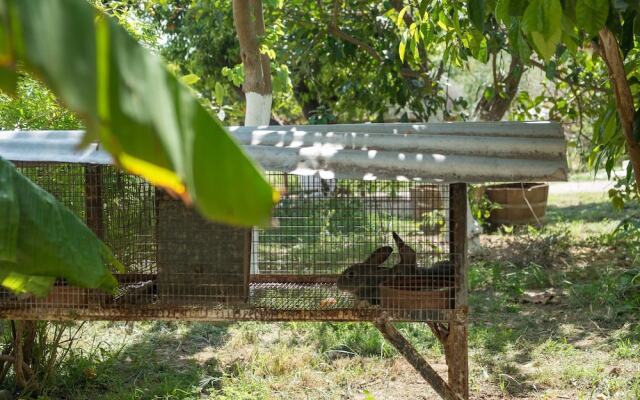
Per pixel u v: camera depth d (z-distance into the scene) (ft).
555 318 26.35
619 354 21.93
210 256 15.53
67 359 21.13
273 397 19.24
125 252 16.53
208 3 39.55
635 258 33.76
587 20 11.77
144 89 4.76
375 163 13.92
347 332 24.32
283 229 17.69
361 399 19.25
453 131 14.99
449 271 15.46
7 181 9.17
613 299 27.20
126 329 25.20
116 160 4.71
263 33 25.62
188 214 15.52
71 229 9.63
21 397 18.60
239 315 15.33
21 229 9.20
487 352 22.76
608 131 16.21
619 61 14.30
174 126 4.81
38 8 4.54
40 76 4.48
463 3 18.24
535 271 31.89
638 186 14.84
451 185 15.02
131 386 20.17
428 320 15.08
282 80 29.30
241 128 15.24
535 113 36.94
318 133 14.70
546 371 20.63
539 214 47.80
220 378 20.18
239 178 5.01
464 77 76.54
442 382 15.23
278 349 22.75
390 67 34.35
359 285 15.52
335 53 35.27
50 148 14.32
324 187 17.25
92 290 15.42
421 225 18.95
